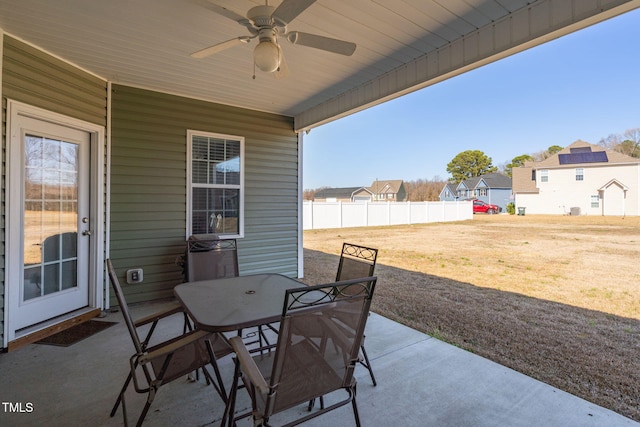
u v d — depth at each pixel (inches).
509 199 1221.7
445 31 106.3
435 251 317.7
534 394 84.3
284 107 193.8
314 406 79.1
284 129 209.2
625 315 143.9
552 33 87.7
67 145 134.1
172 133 168.2
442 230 508.1
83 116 137.4
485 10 94.2
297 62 131.0
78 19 99.7
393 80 138.9
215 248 150.4
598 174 808.3
